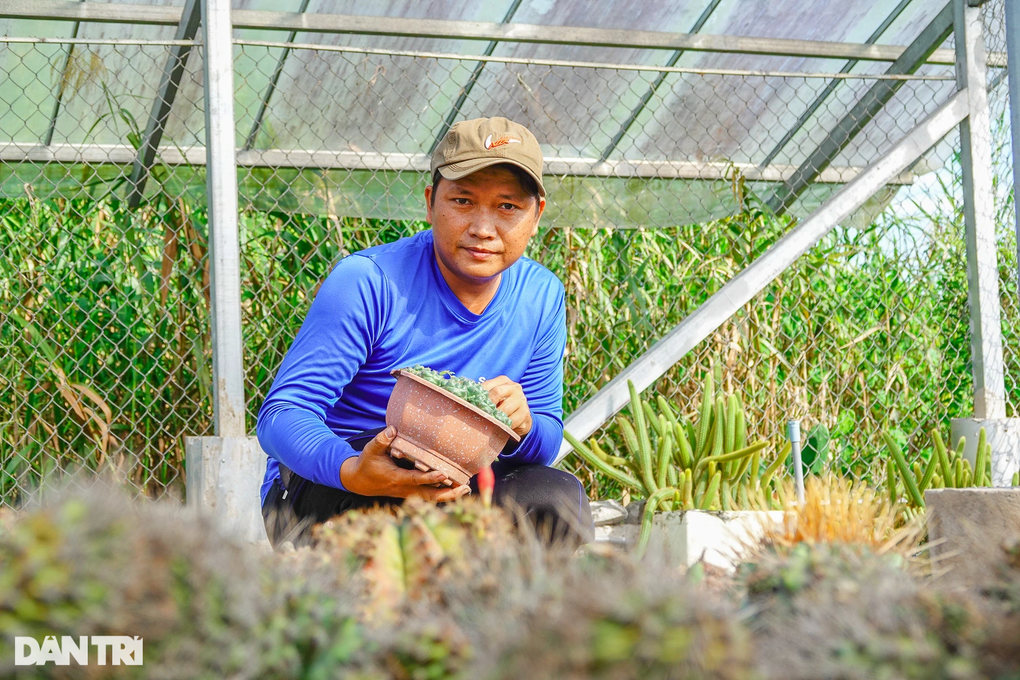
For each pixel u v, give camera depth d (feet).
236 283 7.78
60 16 9.75
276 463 6.31
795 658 2.46
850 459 12.31
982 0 10.14
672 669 2.14
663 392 12.10
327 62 10.21
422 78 11.11
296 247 12.12
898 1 10.94
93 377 10.71
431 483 4.86
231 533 2.73
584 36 10.89
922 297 12.11
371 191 12.03
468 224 5.63
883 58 11.55
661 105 11.96
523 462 6.22
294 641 2.48
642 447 7.94
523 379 6.69
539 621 2.34
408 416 4.85
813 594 2.88
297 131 11.53
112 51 10.35
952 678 2.39
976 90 10.16
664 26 11.07
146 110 11.16
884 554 3.83
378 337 5.99
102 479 3.16
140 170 11.44
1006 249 10.73
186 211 11.57
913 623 2.59
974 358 9.93
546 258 12.35
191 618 2.34
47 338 10.82
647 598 2.24
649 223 12.64
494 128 5.58
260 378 11.68
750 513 6.89
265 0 10.19
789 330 13.00
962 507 5.30
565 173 12.28
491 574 2.92
